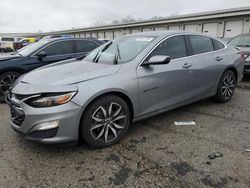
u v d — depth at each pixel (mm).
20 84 3174
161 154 3059
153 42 3762
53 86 2865
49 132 2805
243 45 7844
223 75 4832
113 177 2615
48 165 2848
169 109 3918
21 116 2922
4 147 3260
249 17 19672
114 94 3223
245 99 5379
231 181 2506
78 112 2885
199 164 2818
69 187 2465
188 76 4047
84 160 2949
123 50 3859
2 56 5973
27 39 27250
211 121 4105
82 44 6711
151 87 3531
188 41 4242
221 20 21906
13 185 2492
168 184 2480
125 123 3377
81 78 3039
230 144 3287
